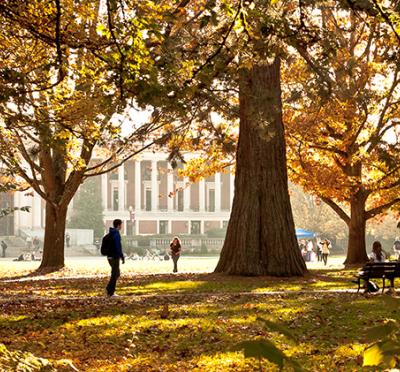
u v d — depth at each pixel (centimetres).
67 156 2558
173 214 12600
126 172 12531
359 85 3697
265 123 2336
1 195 10881
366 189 4122
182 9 1540
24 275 3550
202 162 4188
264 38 1392
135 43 1248
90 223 9969
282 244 2909
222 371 957
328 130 3912
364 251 4181
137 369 1009
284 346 1153
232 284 2564
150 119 3503
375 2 1227
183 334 1341
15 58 1862
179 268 4494
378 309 1650
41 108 1895
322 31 1639
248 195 2930
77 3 1446
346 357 1030
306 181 4069
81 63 1741
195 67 1557
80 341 1298
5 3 1348
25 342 1285
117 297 2108
